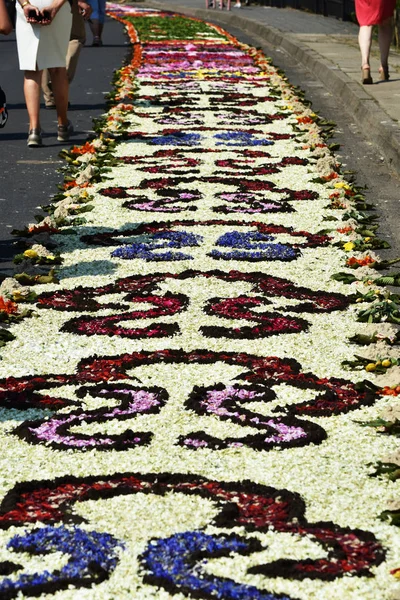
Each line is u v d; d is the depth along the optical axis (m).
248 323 7.20
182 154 13.02
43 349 6.78
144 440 5.52
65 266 8.55
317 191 11.14
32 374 6.41
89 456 5.37
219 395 6.05
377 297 7.66
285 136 14.29
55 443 5.50
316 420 5.75
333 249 9.00
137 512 4.82
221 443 5.47
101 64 23.44
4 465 5.30
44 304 7.59
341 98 17.30
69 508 4.87
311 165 12.42
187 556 4.44
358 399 5.99
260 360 6.55
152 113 16.25
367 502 4.90
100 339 6.93
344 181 11.46
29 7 13.01
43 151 13.45
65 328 7.11
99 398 6.05
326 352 6.70
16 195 11.11
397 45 23.83
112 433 5.63
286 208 10.38
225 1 40.78
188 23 35.97
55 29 13.36
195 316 7.34
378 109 14.84
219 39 29.86
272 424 5.69
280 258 8.68
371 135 14.08
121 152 13.18
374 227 9.60
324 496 4.95
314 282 8.10
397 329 7.17
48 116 16.16
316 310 7.46
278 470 5.20
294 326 7.12
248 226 9.73
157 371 6.41
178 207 10.41
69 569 4.37
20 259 8.66
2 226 9.86
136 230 9.56
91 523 4.74
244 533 4.63
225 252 8.86
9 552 4.51
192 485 5.06
